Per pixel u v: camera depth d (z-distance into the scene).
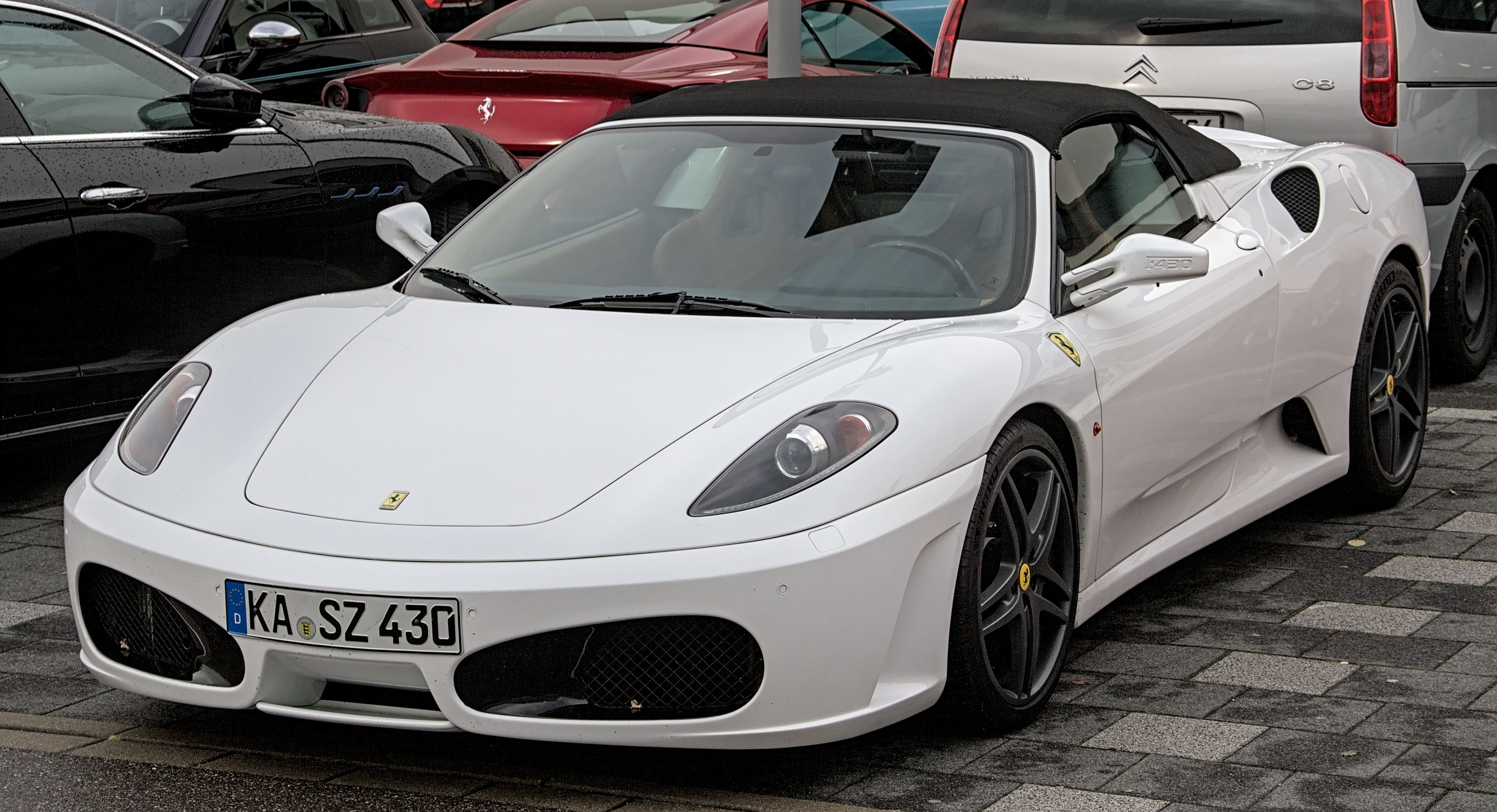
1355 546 4.84
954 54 7.07
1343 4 6.42
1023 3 6.99
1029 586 3.48
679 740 2.96
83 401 5.40
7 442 5.19
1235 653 3.94
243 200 5.82
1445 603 4.29
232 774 3.22
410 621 2.91
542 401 3.27
